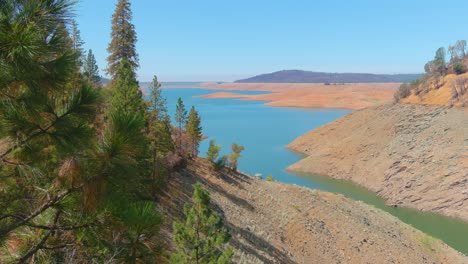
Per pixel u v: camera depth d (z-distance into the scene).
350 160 95.56
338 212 54.31
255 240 37.75
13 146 5.56
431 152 80.56
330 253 42.12
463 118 86.31
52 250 6.32
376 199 77.81
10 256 5.85
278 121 193.88
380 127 101.75
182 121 60.62
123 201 5.42
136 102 26.84
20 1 4.62
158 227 5.75
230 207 44.56
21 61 4.53
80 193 5.25
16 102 5.13
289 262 36.62
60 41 4.96
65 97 5.47
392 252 45.53
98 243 5.80
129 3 44.75
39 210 5.35
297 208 51.19
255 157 109.56
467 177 71.19
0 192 6.07
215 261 18.00
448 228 62.31
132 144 5.12
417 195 73.94
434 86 107.56
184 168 52.09
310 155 109.31
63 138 5.21
